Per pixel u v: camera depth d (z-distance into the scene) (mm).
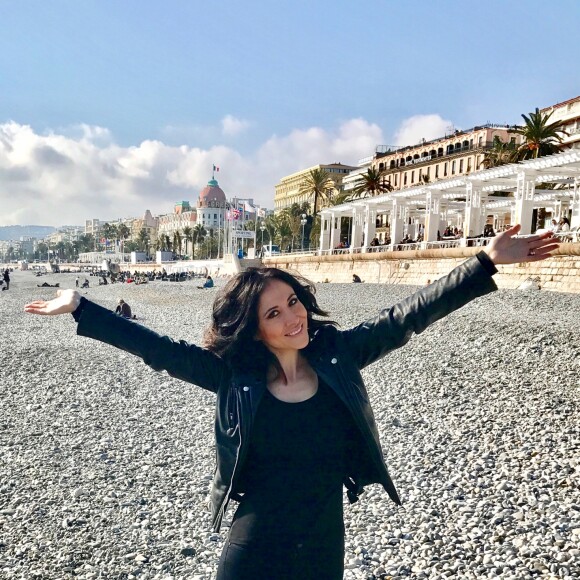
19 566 5359
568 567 4746
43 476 7723
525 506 6000
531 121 44094
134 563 5340
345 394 2453
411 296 2611
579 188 31344
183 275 82188
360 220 52188
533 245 2486
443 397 10734
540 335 14648
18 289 70000
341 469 2494
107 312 2598
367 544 5422
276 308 2447
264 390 2445
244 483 2451
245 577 2330
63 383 13766
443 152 78812
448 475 7074
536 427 8594
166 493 7039
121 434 9656
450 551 5176
